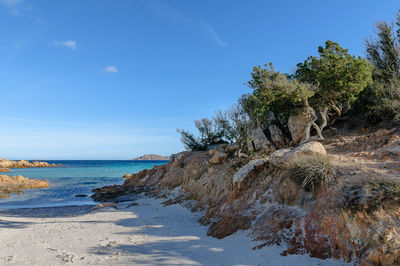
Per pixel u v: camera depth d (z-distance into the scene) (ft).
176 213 53.06
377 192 23.65
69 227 43.32
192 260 25.34
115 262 25.45
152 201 71.61
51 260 26.63
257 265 23.22
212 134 105.40
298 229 27.30
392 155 35.83
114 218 50.80
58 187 117.70
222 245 30.17
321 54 57.93
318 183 29.99
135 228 41.16
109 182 139.64
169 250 28.94
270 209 33.17
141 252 28.48
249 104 71.26
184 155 95.14
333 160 37.96
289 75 65.98
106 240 34.17
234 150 75.05
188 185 69.56
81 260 26.35
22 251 29.99
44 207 68.80
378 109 54.80
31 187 115.14
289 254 24.48
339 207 24.79
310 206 29.09
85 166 352.28
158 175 99.60
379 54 65.21
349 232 22.47
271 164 41.63
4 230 41.42
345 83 52.70
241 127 70.13
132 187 98.17
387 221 21.45
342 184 27.53
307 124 55.42
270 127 70.28
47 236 37.19
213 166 67.46
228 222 35.99
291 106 62.80
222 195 48.96
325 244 23.68
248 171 43.50
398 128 47.80
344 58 54.19
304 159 32.76
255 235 30.14
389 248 19.51
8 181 125.90
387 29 62.80
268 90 55.26
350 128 58.29
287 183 33.71
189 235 35.78
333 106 58.54
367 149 43.09
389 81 58.29
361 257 20.56
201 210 52.42
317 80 57.41
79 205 72.43
